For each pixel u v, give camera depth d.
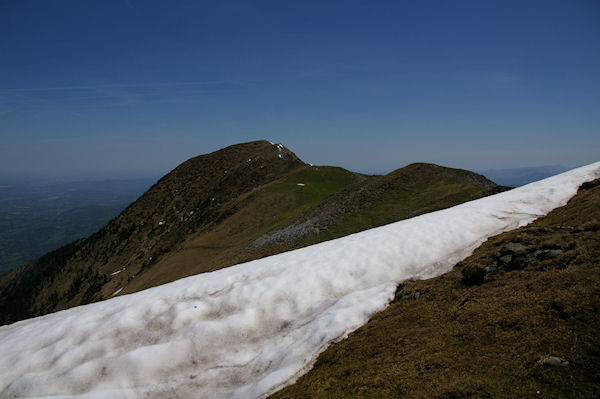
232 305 21.27
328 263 24.50
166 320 20.58
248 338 18.28
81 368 16.84
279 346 16.62
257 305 20.80
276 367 15.08
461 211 30.17
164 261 82.69
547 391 7.66
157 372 16.47
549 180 36.06
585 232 15.15
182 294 23.36
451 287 16.70
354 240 29.00
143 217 134.62
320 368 13.74
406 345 12.55
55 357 18.41
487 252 19.55
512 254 16.11
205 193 129.00
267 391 13.35
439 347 11.38
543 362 8.48
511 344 9.85
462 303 14.23
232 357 16.94
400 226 29.73
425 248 24.11
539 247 15.57
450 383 9.02
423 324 13.88
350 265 23.69
